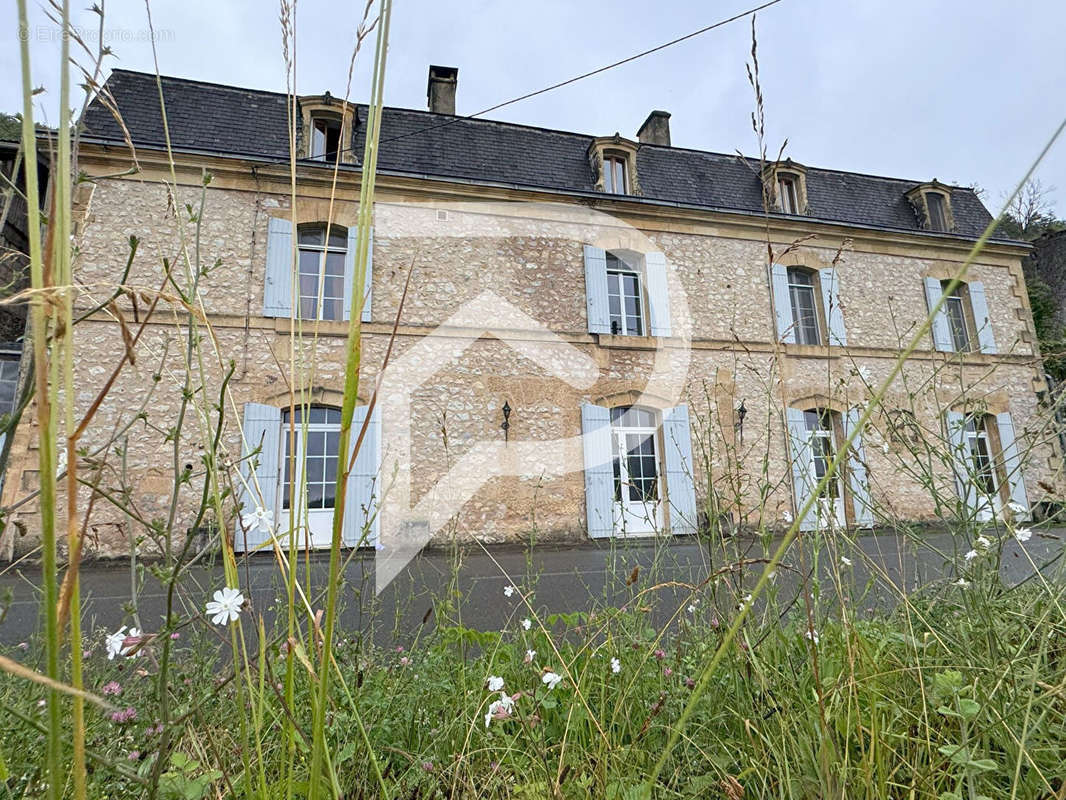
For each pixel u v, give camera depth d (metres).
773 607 1.62
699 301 9.61
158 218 7.52
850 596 1.78
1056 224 21.88
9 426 0.68
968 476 1.68
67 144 0.58
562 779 1.18
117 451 0.96
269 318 7.51
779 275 10.10
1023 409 10.38
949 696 1.30
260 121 8.95
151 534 0.90
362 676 1.55
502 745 1.48
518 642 2.18
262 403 7.17
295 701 1.51
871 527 2.13
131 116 8.09
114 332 6.73
